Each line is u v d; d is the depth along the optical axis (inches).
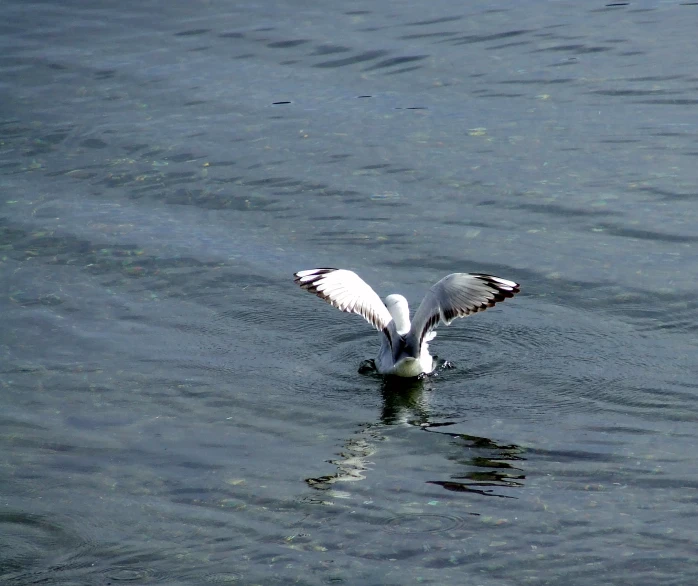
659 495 388.5
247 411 470.9
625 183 690.8
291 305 575.5
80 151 769.6
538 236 631.2
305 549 363.3
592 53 906.1
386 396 481.1
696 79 840.3
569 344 521.0
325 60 916.6
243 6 1046.4
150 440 446.9
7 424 461.1
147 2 1061.1
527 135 767.1
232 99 847.7
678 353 505.0
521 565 348.5
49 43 962.7
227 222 669.3
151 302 579.8
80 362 518.0
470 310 473.7
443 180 706.8
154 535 375.9
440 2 1045.8
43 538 376.2
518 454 424.5
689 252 602.2
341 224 658.8
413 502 390.6
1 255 630.5
